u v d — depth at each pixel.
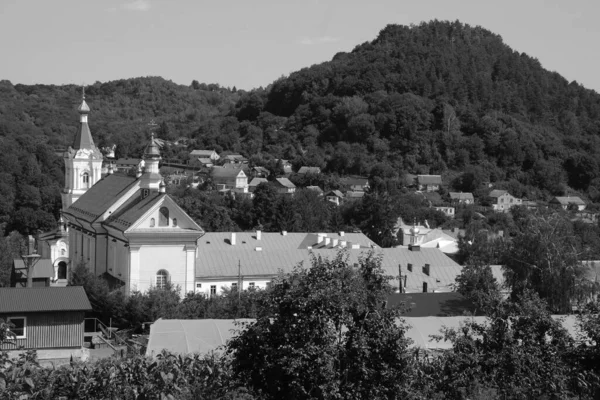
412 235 192.75
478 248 153.75
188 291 110.69
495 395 47.53
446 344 65.69
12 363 43.78
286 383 42.38
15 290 84.25
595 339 50.00
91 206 132.00
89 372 45.34
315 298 40.91
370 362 42.12
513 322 49.91
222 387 44.66
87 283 102.69
